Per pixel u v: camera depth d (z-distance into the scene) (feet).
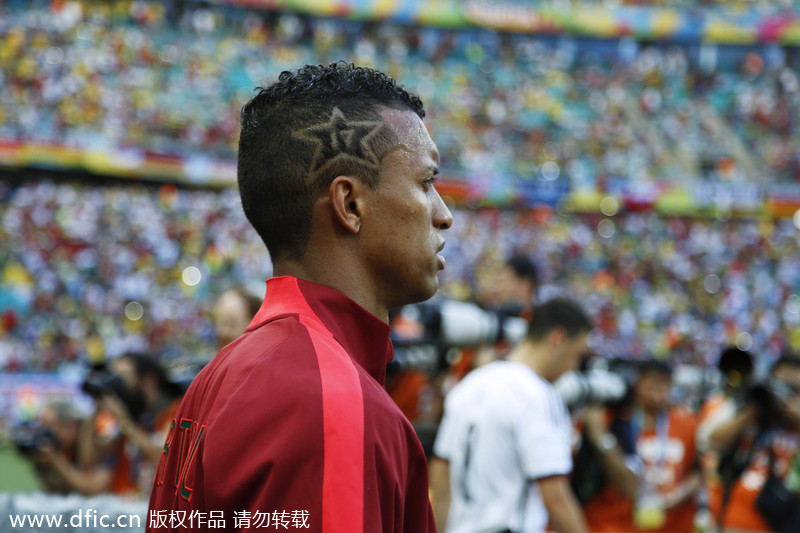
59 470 12.04
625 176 80.38
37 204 59.47
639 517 12.26
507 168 78.64
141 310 52.60
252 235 63.31
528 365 8.73
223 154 69.31
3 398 33.88
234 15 86.94
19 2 73.51
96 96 67.92
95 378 11.78
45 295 51.21
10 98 64.03
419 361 8.98
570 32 96.12
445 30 95.09
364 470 2.69
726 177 82.58
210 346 49.90
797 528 12.00
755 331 63.00
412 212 3.36
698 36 96.68
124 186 68.95
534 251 70.08
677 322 63.62
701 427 13.53
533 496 9.39
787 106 90.99
